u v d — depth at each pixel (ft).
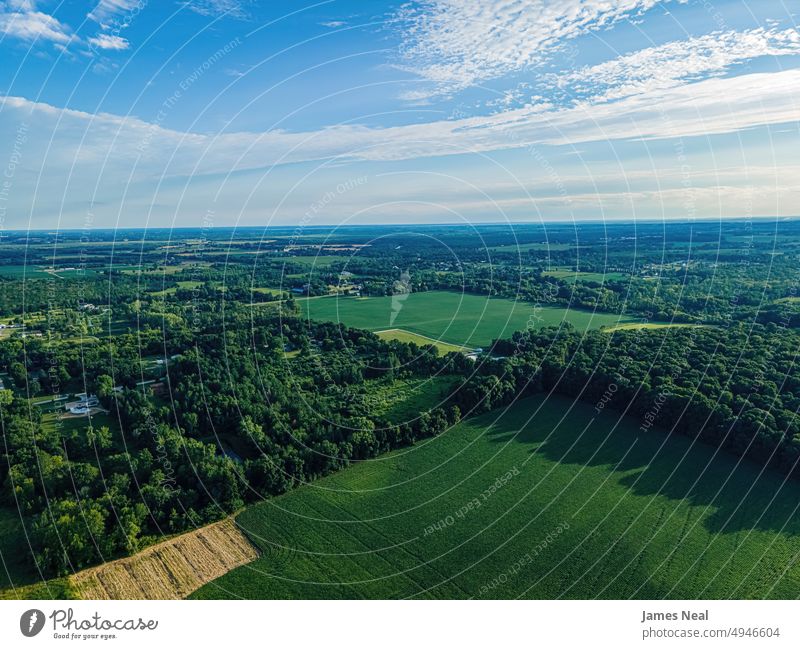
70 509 186.09
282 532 193.36
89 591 163.84
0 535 185.16
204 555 180.96
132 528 181.68
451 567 177.06
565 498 210.79
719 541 184.85
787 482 210.79
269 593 165.07
